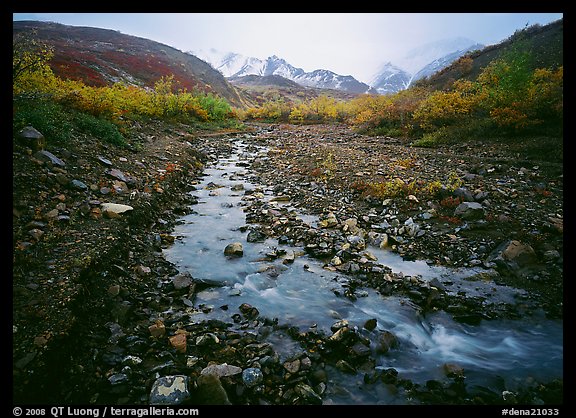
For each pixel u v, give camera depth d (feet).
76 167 31.04
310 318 19.43
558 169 41.68
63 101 45.96
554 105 55.47
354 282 23.38
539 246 26.50
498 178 41.42
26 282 16.34
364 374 15.48
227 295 21.67
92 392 13.23
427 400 14.30
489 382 15.47
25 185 23.98
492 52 127.13
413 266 25.90
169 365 14.79
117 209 26.48
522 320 19.95
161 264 24.11
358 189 41.19
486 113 69.05
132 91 82.07
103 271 19.66
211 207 37.73
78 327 15.33
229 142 80.69
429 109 78.18
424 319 20.08
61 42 200.85
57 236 20.97
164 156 47.88
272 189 44.86
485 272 24.56
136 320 17.89
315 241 29.32
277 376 14.90
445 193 36.86
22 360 12.52
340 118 139.64
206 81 262.47
